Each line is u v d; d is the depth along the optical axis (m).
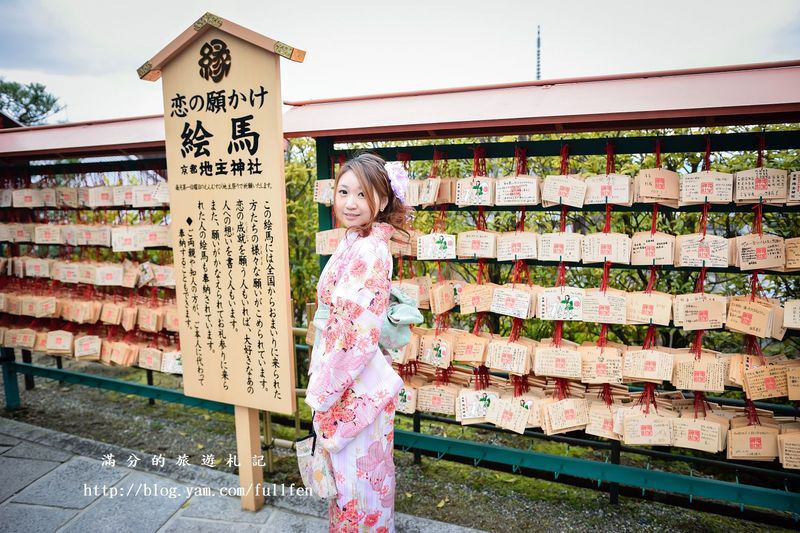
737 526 2.50
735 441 2.11
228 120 2.17
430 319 3.82
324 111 2.47
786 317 2.00
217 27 2.08
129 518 2.49
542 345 2.44
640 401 2.38
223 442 3.43
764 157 2.81
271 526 2.42
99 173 3.46
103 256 4.33
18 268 3.63
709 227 3.06
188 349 2.46
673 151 2.24
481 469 3.04
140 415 3.87
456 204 2.53
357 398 1.86
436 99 2.34
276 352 2.27
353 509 1.95
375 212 1.87
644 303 2.21
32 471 2.93
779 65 1.96
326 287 1.93
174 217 2.37
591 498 2.74
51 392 4.30
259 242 2.21
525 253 2.37
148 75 2.31
